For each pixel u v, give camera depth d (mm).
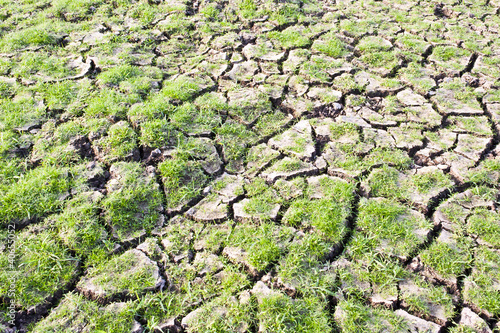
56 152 3967
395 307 2924
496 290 2953
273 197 3650
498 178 3852
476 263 3135
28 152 4023
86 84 4832
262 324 2756
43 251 3158
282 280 3002
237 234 3357
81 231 3299
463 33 6109
